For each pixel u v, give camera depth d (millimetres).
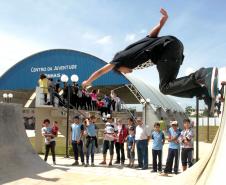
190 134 10406
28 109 32188
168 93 4000
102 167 12555
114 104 25641
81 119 17906
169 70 3900
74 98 19016
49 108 17281
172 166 12109
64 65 31156
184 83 3820
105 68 3934
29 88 32219
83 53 30531
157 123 11555
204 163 6223
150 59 3945
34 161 10758
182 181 6414
